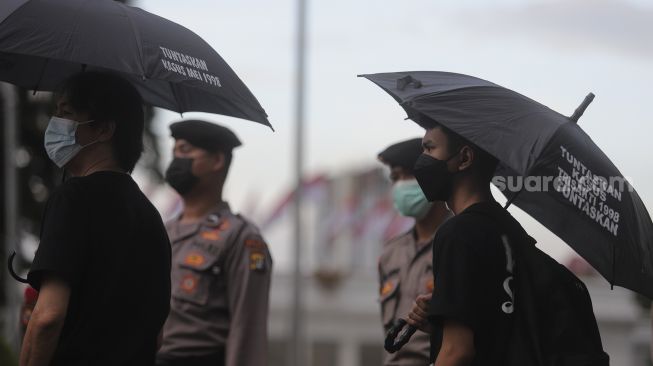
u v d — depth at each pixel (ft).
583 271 246.47
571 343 28.45
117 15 31.86
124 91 30.60
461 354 27.91
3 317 142.51
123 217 29.76
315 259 272.51
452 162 29.76
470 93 29.76
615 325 251.80
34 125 171.73
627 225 29.68
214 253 45.14
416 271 43.39
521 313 28.43
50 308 28.25
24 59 36.99
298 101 161.58
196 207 46.78
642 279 30.60
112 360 29.25
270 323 271.49
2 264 148.46
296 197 166.40
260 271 45.21
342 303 277.03
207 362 44.78
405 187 43.55
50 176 177.37
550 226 31.19
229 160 47.21
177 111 38.32
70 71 37.19
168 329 45.01
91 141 30.25
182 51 32.37
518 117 29.01
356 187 247.09
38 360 28.30
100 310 29.19
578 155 29.04
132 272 29.84
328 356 277.44
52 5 31.30
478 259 28.32
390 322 43.98
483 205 29.35
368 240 256.73
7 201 122.11
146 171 178.50
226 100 36.63
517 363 28.04
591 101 30.50
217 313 45.03
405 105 29.66
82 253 28.91
